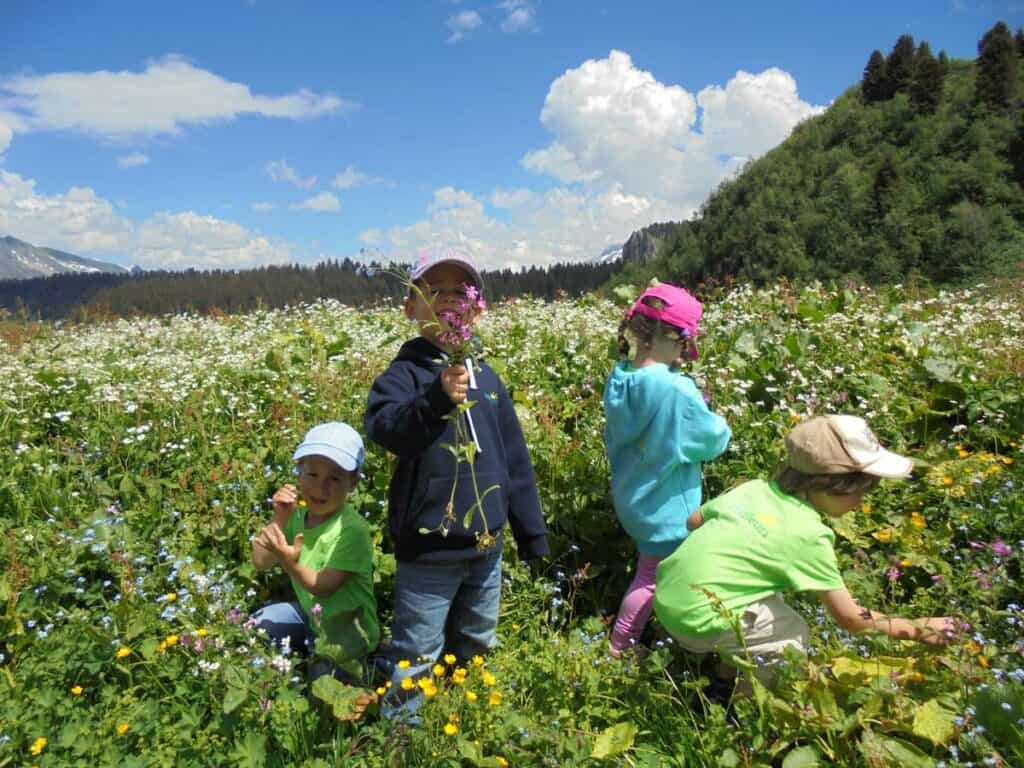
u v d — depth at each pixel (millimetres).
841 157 133500
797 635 3373
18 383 6730
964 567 3992
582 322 8531
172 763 2854
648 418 3795
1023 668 3053
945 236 108875
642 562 3932
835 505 3406
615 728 3051
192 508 4773
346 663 3123
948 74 154875
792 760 2738
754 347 6883
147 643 3311
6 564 4145
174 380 6820
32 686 3258
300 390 6461
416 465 3340
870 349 6953
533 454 5160
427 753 2879
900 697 2881
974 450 5613
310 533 3674
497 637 3838
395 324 10125
